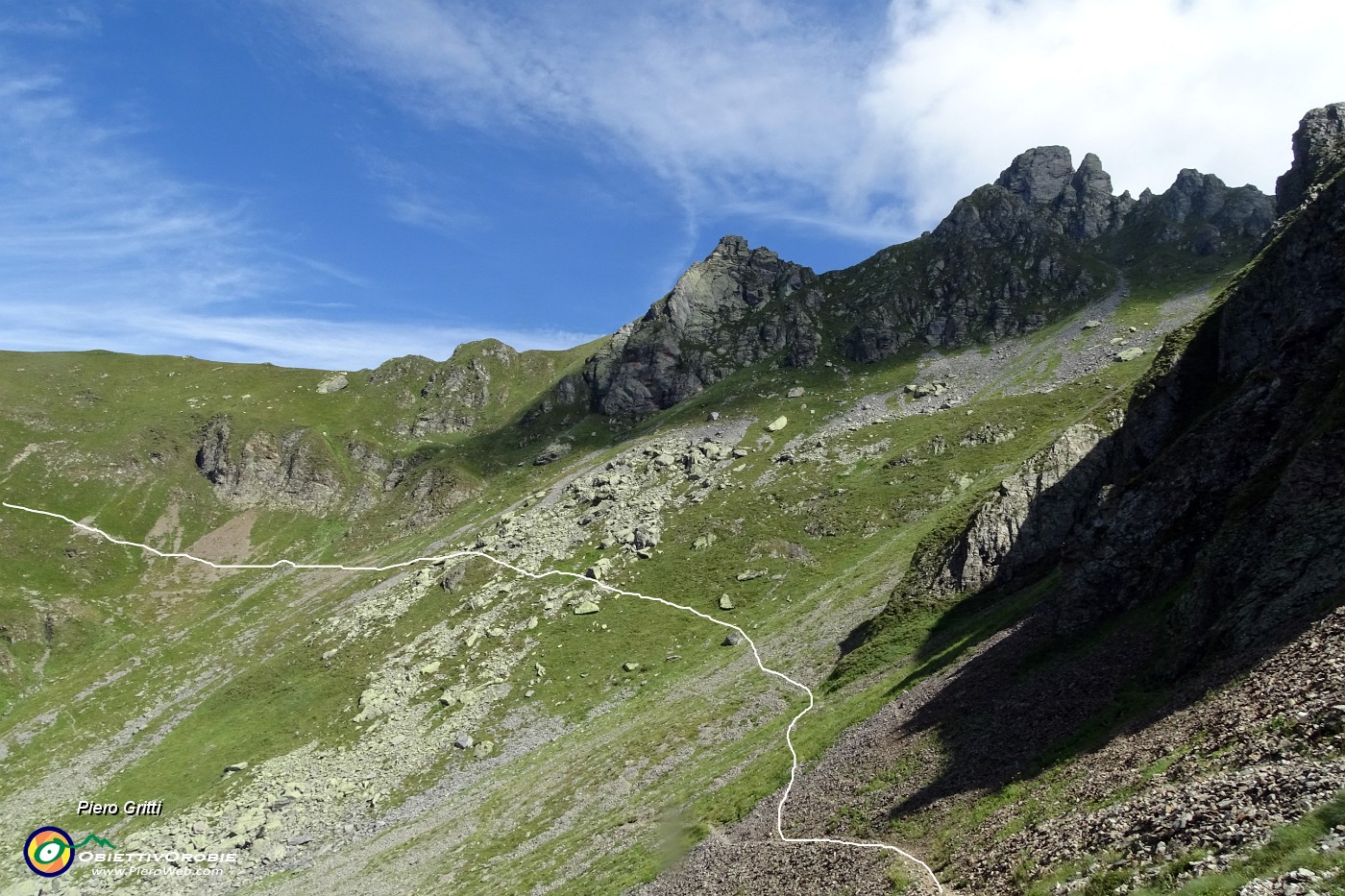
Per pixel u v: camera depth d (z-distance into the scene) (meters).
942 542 74.56
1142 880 14.91
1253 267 48.47
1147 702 27.72
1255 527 29.64
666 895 36.31
